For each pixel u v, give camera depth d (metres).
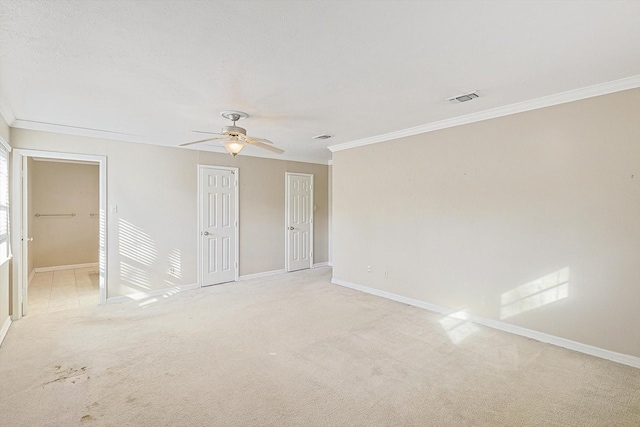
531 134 3.29
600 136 2.88
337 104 3.30
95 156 4.41
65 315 4.01
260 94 2.99
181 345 3.15
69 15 1.74
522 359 2.86
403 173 4.54
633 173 2.72
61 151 4.15
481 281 3.71
